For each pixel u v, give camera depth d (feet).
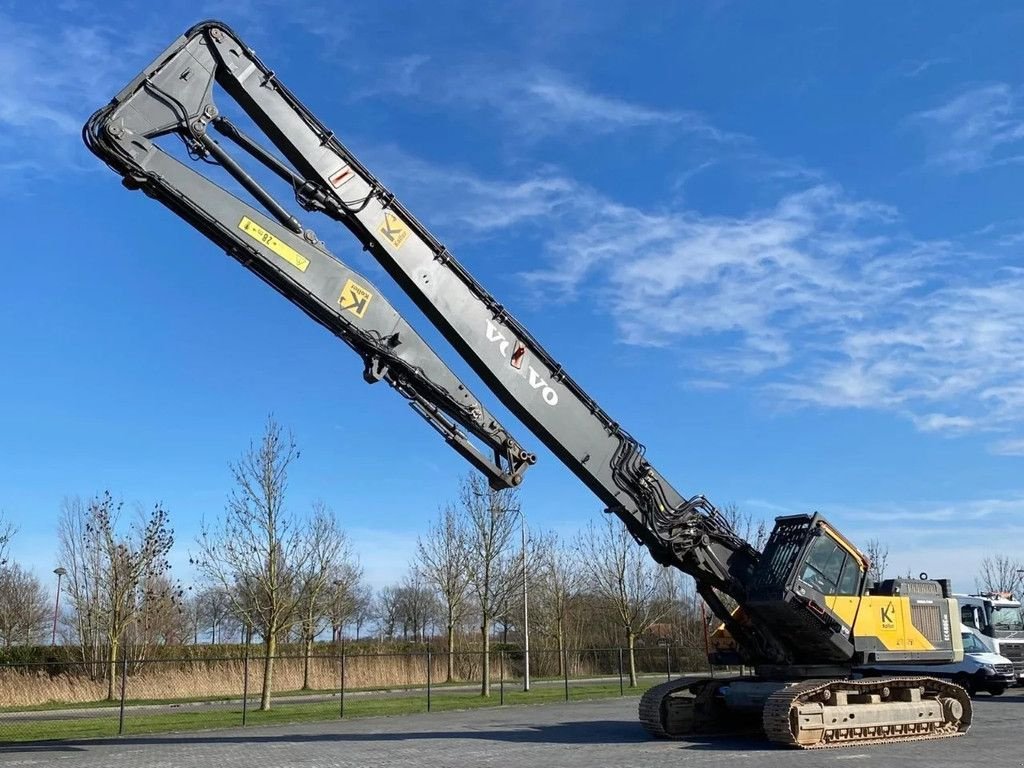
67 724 73.51
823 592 51.57
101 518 118.42
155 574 116.98
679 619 173.06
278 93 40.04
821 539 52.39
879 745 49.42
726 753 46.06
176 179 37.78
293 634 141.69
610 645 173.78
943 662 55.57
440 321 44.11
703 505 52.34
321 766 43.96
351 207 41.24
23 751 52.90
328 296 40.83
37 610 169.48
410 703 94.22
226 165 39.01
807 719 48.21
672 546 50.75
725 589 52.42
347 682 132.36
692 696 55.77
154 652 129.29
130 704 98.68
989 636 94.07
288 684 124.16
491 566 117.80
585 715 76.18
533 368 46.70
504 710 83.76
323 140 40.91
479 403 43.91
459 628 166.71
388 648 165.17
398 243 42.80
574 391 48.08
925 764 41.27
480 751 49.08
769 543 52.95
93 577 119.75
